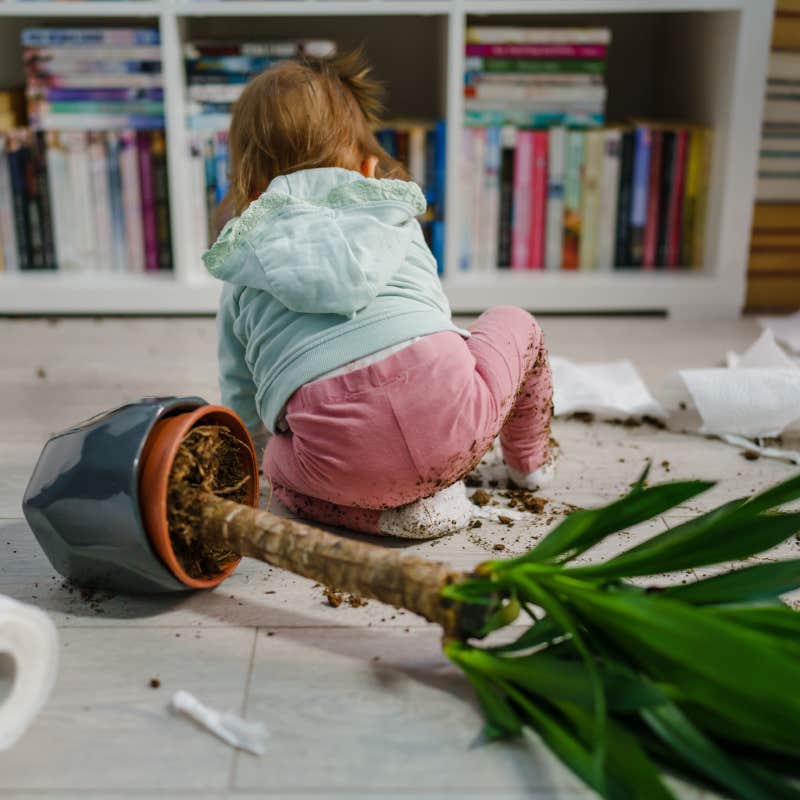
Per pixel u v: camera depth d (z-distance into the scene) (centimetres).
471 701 83
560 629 81
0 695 80
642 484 84
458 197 194
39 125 196
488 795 72
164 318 199
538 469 121
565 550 85
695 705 73
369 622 95
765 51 187
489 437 104
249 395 114
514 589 79
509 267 206
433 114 234
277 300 103
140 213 203
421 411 98
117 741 78
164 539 90
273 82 109
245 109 110
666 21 227
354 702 82
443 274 204
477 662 78
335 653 90
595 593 76
